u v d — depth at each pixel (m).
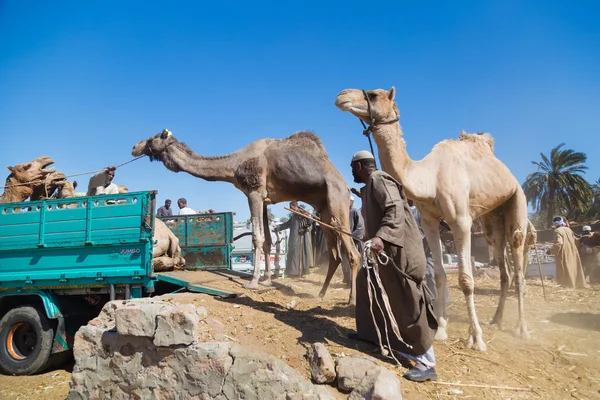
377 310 4.39
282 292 7.42
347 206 7.07
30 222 6.79
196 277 6.90
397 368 4.12
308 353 4.14
